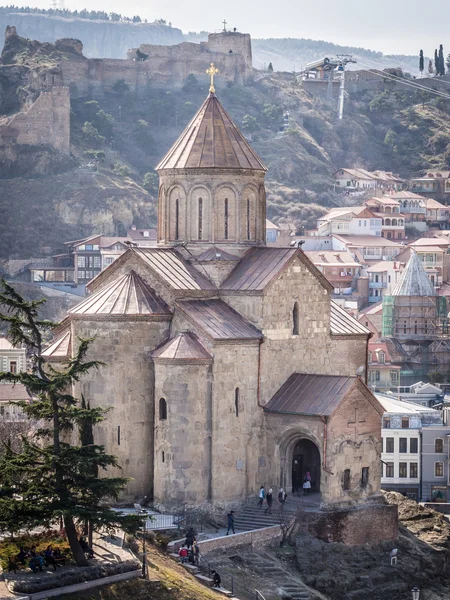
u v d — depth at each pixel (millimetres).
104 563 96375
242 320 120750
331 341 127250
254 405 119188
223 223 124875
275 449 119562
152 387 117500
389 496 134625
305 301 124562
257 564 109688
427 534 126188
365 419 119250
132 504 116562
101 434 116812
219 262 123000
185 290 119312
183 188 125188
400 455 182500
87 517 92688
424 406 198500
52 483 94812
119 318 116438
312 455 122875
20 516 92000
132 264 122438
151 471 117812
